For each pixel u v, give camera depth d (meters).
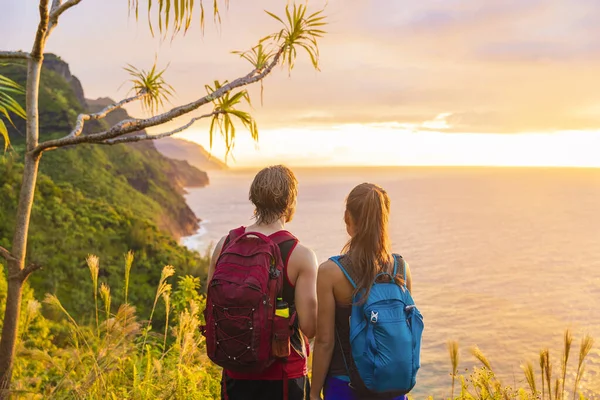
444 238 173.50
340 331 2.23
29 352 2.91
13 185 44.88
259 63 2.69
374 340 2.08
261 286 2.09
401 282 2.22
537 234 189.12
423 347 50.41
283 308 2.16
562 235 187.62
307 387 2.34
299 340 2.27
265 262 2.14
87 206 57.84
